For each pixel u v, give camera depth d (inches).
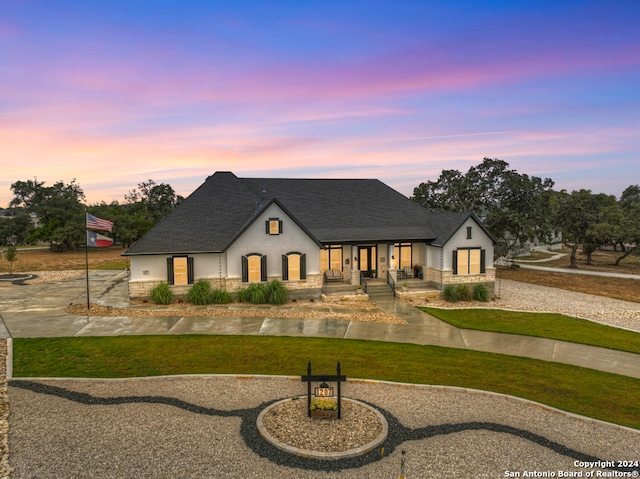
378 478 356.5
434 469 371.2
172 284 1035.3
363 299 1105.4
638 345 782.5
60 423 437.7
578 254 2642.7
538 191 1742.1
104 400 496.1
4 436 409.4
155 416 457.7
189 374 577.6
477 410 493.7
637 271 1843.0
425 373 610.2
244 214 1164.5
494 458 392.2
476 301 1151.6
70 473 352.5
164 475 353.4
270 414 459.2
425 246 1267.2
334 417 451.8
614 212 1996.8
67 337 739.4
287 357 662.5
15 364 604.1
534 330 864.9
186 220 1112.8
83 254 2492.6
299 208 1254.9
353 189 1385.3
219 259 1065.5
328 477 356.8
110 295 1127.6
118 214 2891.2
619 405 522.6
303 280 1096.2
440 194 1847.9
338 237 1170.6
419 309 1024.9
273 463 374.6
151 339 735.7
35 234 2588.6
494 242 1218.0
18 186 5388.8
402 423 456.4
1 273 1612.9
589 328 899.4
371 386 557.9
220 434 421.7
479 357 691.4
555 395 546.9
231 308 981.8
